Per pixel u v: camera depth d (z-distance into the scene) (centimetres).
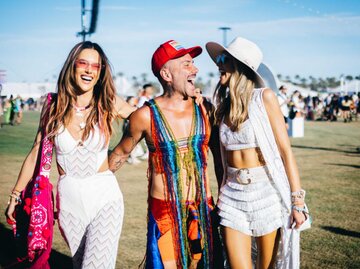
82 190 296
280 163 296
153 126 308
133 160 1112
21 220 306
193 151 310
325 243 472
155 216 310
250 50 301
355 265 411
